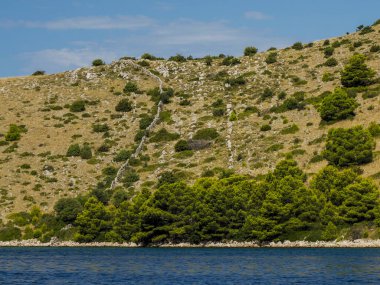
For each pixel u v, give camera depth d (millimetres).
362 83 153000
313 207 100000
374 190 97562
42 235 119500
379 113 131125
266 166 124938
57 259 86000
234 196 105938
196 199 108500
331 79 166000
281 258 78938
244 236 103438
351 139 114562
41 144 158625
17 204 128625
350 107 135625
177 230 106562
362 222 96562
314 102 151750
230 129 151250
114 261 81312
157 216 107688
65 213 121250
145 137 155750
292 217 101125
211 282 58969
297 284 56250
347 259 75312
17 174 141375
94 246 114125
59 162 148125
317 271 64875
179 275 65000
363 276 60469
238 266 71750
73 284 59688
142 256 88000
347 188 98688
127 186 131375
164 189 109500
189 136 152500
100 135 162375
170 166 137750
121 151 149000
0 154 153000
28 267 75688
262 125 148750
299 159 123562
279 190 102812
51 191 133875
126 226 112562
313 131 135500
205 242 107188
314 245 96312
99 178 138625
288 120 147000
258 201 104375
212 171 129125
